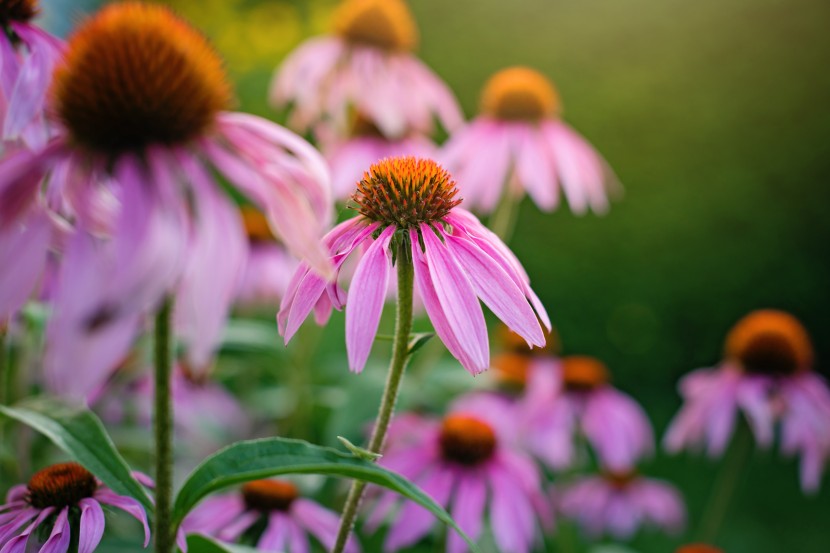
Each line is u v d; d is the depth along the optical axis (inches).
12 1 18.0
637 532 40.6
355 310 15.8
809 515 45.8
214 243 15.1
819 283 54.6
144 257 14.4
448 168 29.5
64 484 17.6
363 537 25.4
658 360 56.9
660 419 53.7
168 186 15.2
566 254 55.4
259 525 21.5
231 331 29.0
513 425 28.8
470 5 59.1
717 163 55.1
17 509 17.8
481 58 58.5
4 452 21.6
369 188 16.9
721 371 30.8
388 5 31.9
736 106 54.7
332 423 25.5
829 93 53.7
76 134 15.5
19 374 22.8
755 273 55.1
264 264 31.7
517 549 22.8
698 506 44.6
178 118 15.6
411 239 16.6
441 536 22.6
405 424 25.4
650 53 55.5
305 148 16.7
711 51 55.0
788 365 29.1
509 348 33.5
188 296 14.8
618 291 55.9
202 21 54.4
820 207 54.2
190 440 26.2
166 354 15.8
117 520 21.2
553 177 29.4
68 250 14.6
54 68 17.3
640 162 55.5
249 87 48.3
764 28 54.2
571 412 31.4
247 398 31.8
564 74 57.1
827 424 28.4
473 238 16.8
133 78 15.4
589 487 33.6
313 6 57.8
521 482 23.6
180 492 15.8
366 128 31.3
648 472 47.7
